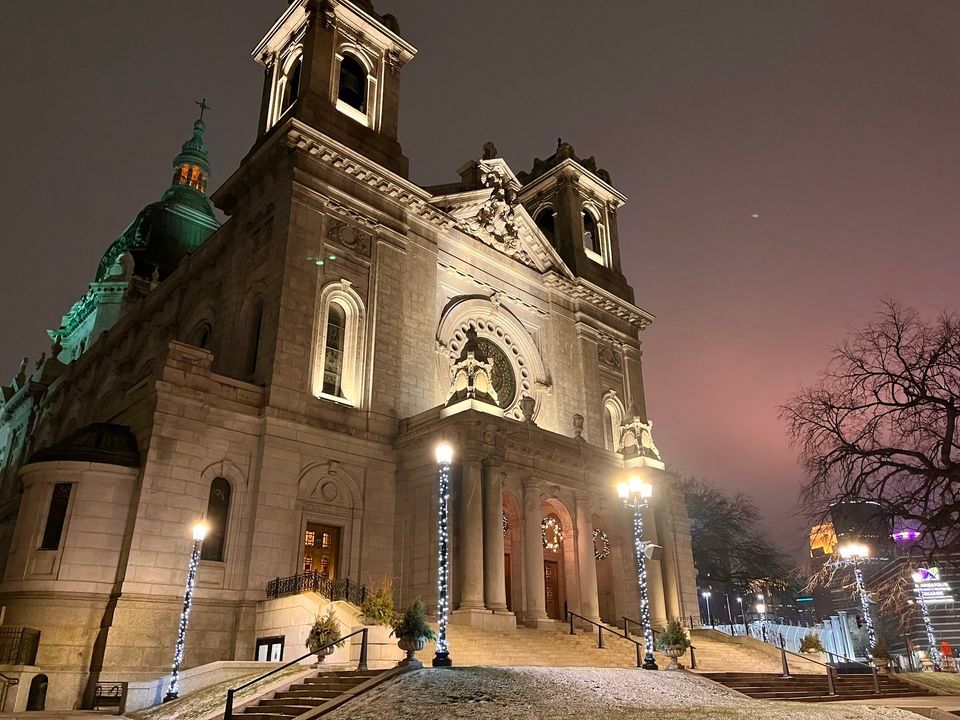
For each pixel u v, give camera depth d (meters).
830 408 26.12
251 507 28.52
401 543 31.61
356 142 39.09
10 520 44.22
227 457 28.62
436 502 30.58
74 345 64.62
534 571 31.92
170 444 27.14
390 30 43.97
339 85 41.69
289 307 32.34
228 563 27.28
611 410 48.72
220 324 36.69
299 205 34.56
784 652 27.31
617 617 36.75
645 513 38.56
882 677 28.97
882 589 27.62
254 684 19.67
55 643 23.92
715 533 72.56
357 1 43.97
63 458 26.14
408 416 35.22
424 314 38.25
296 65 43.94
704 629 37.56
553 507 36.22
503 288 44.50
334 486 31.16
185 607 22.75
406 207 39.56
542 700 16.38
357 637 20.94
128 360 47.22
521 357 44.34
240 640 26.11
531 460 34.00
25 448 58.41
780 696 23.62
